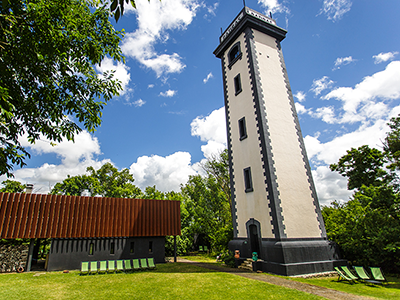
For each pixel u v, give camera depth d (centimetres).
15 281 1349
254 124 1927
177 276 1423
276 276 1376
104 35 827
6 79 660
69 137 894
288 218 1605
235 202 1984
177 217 2312
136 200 2178
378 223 1583
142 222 2138
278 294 990
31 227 1733
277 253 1470
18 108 748
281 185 1691
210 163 3244
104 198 2050
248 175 1914
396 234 1469
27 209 1756
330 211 2523
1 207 1686
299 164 1875
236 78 2267
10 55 636
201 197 4241
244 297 955
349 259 1720
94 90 898
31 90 777
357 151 2269
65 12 716
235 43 2353
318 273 1455
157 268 1788
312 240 1633
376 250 1557
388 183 1975
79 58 804
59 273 1627
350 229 1638
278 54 2311
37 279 1402
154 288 1126
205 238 4078
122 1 325
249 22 2217
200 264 2042
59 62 794
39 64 755
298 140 1978
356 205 1686
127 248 2041
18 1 623
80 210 1925
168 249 3369
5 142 739
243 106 2097
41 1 653
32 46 646
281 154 1814
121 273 1570
